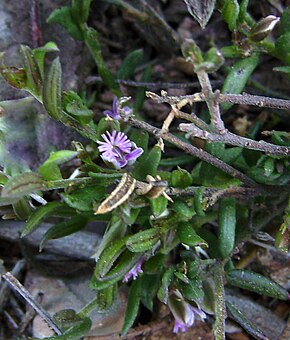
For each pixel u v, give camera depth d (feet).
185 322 0.34
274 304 0.41
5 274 0.36
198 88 0.45
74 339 0.34
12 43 0.42
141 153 0.32
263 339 0.35
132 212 0.31
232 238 0.34
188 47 0.26
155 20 0.45
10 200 0.30
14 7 0.42
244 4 0.34
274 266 0.40
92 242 0.40
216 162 0.33
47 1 0.43
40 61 0.30
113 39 0.49
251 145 0.32
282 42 0.35
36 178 0.29
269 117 0.43
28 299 0.36
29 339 0.34
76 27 0.40
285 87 0.45
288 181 0.36
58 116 0.31
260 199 0.37
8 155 0.34
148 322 0.40
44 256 0.41
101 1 0.48
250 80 0.43
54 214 0.34
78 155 0.31
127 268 0.32
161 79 0.47
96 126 0.37
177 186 0.32
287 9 0.36
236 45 0.36
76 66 0.44
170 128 0.44
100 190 0.31
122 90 0.44
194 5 0.32
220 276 0.34
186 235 0.33
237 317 0.36
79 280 0.40
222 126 0.30
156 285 0.36
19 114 0.36
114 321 0.38
